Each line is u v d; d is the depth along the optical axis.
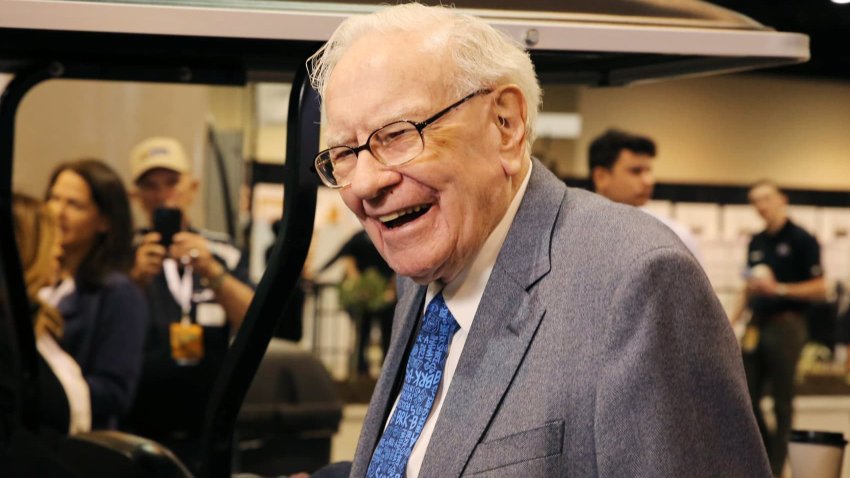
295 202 1.55
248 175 4.03
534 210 1.34
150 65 1.85
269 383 3.27
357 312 9.32
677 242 1.24
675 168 11.38
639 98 11.36
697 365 1.18
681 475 1.14
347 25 1.33
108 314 3.01
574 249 1.28
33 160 3.43
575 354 1.21
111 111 3.51
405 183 1.25
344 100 1.27
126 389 3.00
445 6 1.44
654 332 1.16
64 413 2.62
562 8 1.46
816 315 10.58
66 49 1.73
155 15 1.39
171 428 3.04
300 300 4.06
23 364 2.02
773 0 8.41
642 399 1.15
